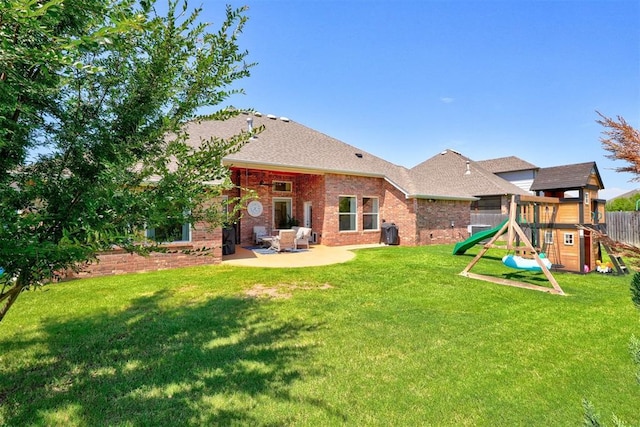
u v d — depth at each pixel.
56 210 2.38
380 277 8.58
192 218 2.81
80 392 3.24
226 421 2.82
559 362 4.00
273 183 16.62
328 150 17.56
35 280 2.47
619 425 1.96
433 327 5.09
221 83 2.77
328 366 3.81
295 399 3.15
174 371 3.66
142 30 1.92
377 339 4.61
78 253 2.04
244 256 12.42
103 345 4.32
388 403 3.12
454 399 3.21
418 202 16.28
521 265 8.14
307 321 5.29
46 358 3.95
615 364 3.97
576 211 9.87
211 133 14.11
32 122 2.41
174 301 6.34
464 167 27.81
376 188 17.27
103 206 2.28
